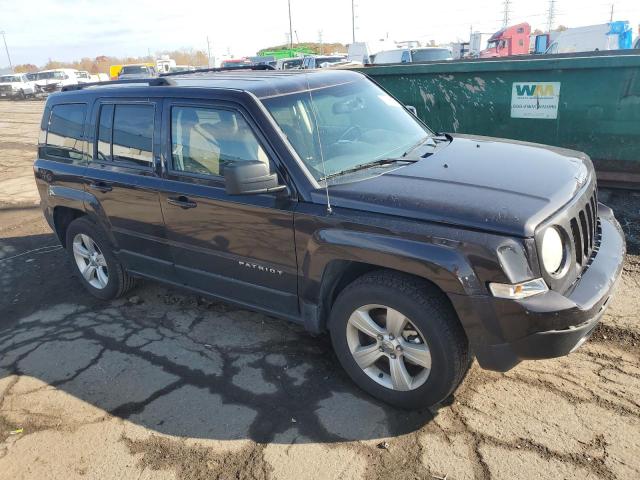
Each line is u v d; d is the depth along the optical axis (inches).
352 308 123.8
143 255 171.2
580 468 104.8
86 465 118.0
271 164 130.6
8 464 120.4
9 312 193.2
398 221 112.0
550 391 126.8
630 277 176.4
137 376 147.9
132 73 1275.8
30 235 275.7
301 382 139.0
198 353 156.0
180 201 149.5
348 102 155.3
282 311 141.6
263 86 142.7
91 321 181.0
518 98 263.7
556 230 107.9
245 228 137.5
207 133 143.2
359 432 120.0
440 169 128.0
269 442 119.6
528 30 1058.1
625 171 247.9
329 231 120.6
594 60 237.8
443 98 284.5
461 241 104.7
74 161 185.0
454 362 112.9
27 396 143.6
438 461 109.9
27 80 1382.9
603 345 142.4
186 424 127.6
